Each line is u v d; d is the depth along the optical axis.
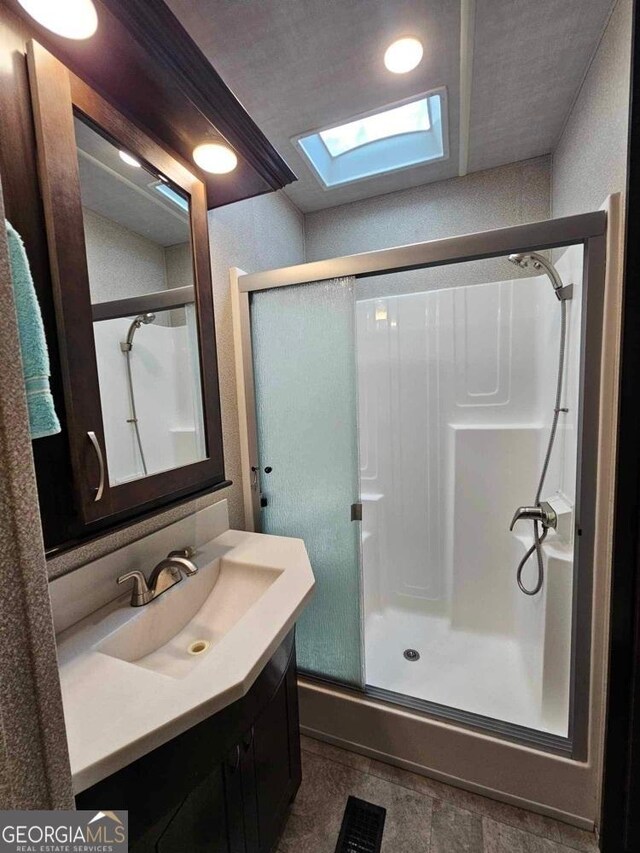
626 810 1.04
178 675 0.86
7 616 0.29
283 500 1.53
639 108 0.90
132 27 0.69
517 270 1.95
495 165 1.82
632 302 0.95
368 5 1.01
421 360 2.01
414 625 2.02
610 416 1.03
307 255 2.25
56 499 0.74
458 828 1.14
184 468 1.03
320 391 1.43
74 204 0.73
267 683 0.96
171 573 1.02
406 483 2.09
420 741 1.30
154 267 1.00
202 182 1.12
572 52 1.18
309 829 1.15
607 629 1.06
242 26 1.05
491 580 1.91
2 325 0.29
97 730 0.58
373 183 1.94
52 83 0.68
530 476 1.82
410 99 1.37
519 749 1.18
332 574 1.47
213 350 1.16
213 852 0.75
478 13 1.04
